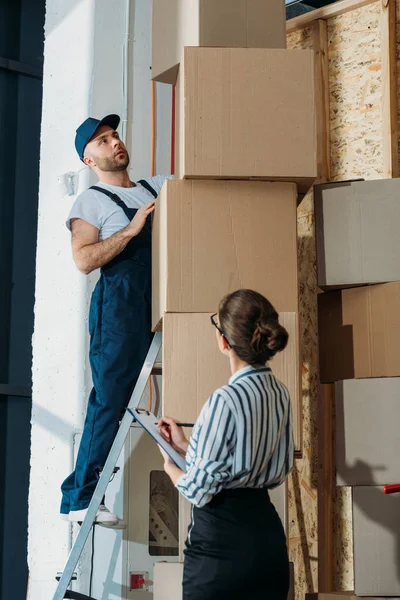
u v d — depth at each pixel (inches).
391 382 120.6
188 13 124.8
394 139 151.9
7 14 205.3
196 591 91.0
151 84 169.2
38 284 171.0
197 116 117.0
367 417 120.9
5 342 198.2
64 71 170.2
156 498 150.3
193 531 93.2
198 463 91.0
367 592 117.6
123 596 144.9
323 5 175.9
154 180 146.6
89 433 131.6
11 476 195.2
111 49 166.2
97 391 132.3
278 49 119.5
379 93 156.3
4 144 201.2
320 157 159.8
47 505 161.5
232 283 116.8
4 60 199.9
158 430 103.6
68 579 121.4
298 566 154.6
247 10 124.2
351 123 159.3
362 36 159.8
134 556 146.8
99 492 123.3
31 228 204.1
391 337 122.8
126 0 168.6
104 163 141.9
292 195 119.6
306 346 159.3
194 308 115.8
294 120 118.6
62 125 169.6
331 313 130.7
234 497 92.3
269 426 93.0
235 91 118.1
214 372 114.5
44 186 172.7
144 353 132.7
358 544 119.2
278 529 93.5
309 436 156.6
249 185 119.0
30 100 206.1
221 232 117.7
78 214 136.9
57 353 164.7
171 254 116.3
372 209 125.1
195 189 118.1
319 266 126.6
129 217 136.7
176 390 113.8
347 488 150.3
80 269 132.4
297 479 157.2
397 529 118.1
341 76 161.8
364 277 124.4
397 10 156.1
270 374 96.3
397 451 118.7
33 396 167.8
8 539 192.7
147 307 133.4
